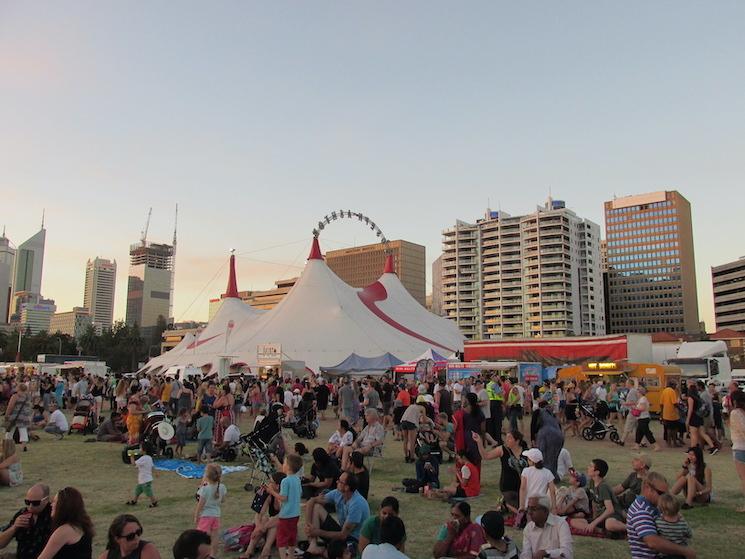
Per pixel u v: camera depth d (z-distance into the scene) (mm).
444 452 14086
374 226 59219
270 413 11234
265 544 6727
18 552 5621
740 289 113188
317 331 40969
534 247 117188
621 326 149375
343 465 10328
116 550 4316
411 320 50625
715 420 16406
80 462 13156
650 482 5875
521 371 29109
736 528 7914
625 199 152750
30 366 48000
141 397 15547
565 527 5918
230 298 54188
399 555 4832
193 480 11320
